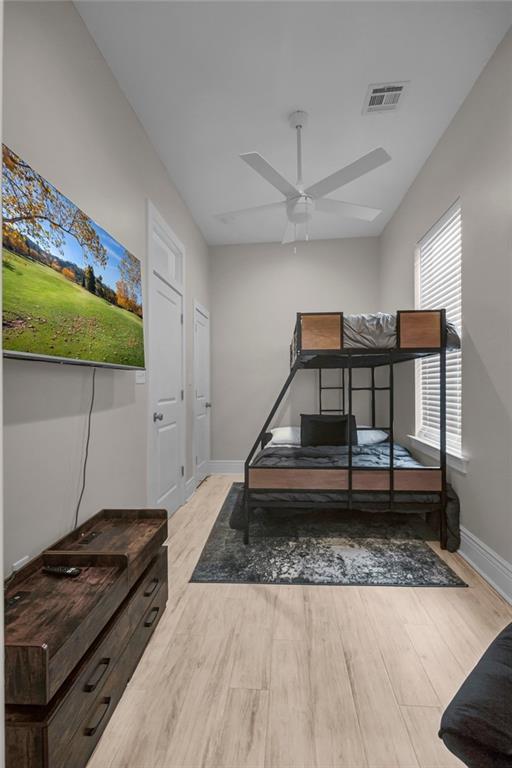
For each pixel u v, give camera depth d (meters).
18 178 1.36
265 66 2.27
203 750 1.20
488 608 1.95
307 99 2.54
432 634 1.75
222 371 5.08
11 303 1.31
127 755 1.19
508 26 2.02
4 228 1.29
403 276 3.91
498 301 2.14
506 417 2.07
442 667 1.54
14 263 1.33
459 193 2.62
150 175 2.91
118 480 2.28
